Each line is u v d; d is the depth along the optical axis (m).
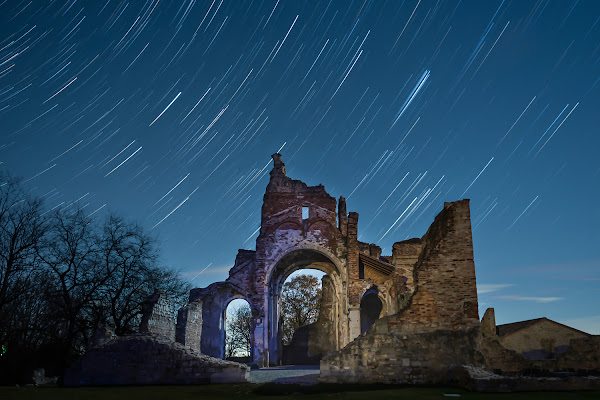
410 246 36.88
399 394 16.62
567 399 14.86
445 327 20.30
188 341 33.28
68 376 20.28
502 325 46.88
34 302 33.84
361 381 19.70
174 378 19.91
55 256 32.59
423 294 20.66
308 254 38.16
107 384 19.97
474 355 19.83
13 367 29.58
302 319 59.00
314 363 42.75
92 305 32.50
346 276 35.91
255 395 17.17
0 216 32.06
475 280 20.64
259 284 35.91
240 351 60.88
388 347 20.09
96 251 33.53
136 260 34.16
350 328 34.50
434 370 19.78
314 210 37.22
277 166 38.50
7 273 31.00
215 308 37.00
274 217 37.22
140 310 33.31
